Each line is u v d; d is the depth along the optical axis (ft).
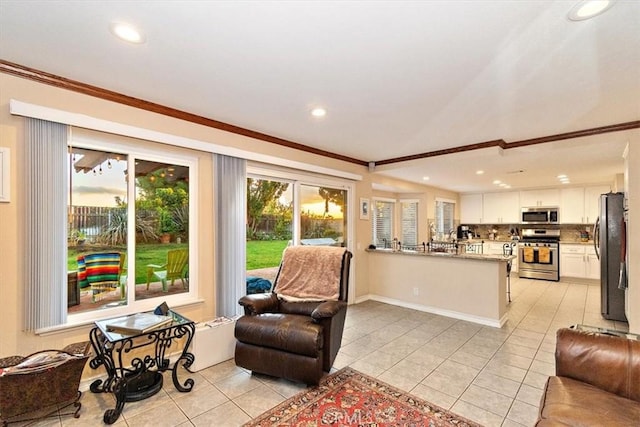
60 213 7.40
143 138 8.74
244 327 8.40
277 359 7.99
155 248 9.41
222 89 7.98
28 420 6.53
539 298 17.46
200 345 8.87
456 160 14.32
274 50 6.15
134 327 7.36
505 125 10.76
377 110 9.36
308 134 11.88
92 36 5.75
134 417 6.69
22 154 7.02
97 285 8.43
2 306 6.79
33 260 7.05
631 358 4.89
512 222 26.02
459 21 5.18
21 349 6.98
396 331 12.01
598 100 8.52
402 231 25.26
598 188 22.38
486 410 6.95
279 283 10.67
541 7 4.82
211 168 10.47
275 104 8.95
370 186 17.58
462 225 29.09
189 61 6.62
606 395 4.70
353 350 10.18
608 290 13.76
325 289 9.98
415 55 6.28
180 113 9.52
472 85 7.63
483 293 13.03
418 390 7.75
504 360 9.48
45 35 5.72
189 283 10.04
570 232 24.41
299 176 13.65
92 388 7.63
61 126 7.46
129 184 8.87
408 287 15.49
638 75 7.04
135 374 7.48
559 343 5.56
